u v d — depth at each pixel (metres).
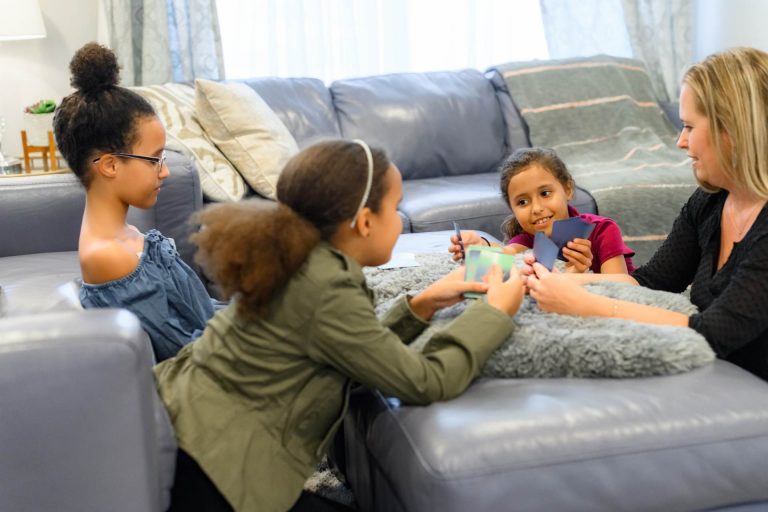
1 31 3.27
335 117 3.59
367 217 1.31
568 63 3.88
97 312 1.20
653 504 1.27
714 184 1.57
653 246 3.25
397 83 3.69
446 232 2.76
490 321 1.39
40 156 3.64
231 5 3.80
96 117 1.63
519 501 1.22
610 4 4.21
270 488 1.28
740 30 4.26
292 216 1.26
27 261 2.45
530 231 2.05
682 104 1.54
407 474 1.25
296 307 1.26
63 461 1.16
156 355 1.71
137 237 1.79
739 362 1.57
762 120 1.43
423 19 4.10
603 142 3.72
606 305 1.53
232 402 1.32
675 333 1.42
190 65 3.69
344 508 1.48
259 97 3.22
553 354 1.40
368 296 1.35
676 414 1.28
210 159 2.98
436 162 3.63
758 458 1.29
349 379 1.37
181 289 1.78
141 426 1.18
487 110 3.74
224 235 1.23
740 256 1.51
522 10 4.21
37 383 1.13
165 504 1.29
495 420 1.26
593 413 1.28
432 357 1.34
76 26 3.78
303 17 3.84
